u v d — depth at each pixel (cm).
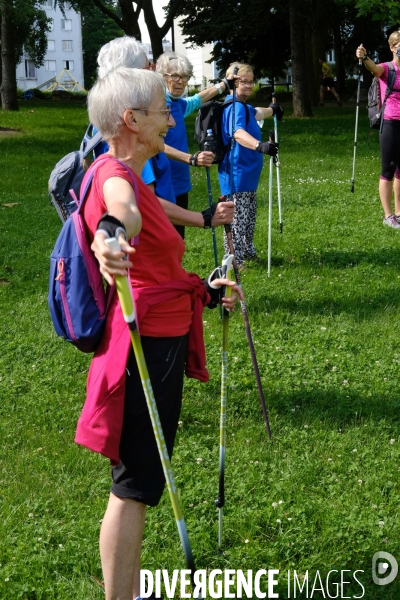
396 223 986
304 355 577
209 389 522
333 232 969
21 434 466
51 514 383
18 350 597
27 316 681
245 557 347
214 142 706
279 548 352
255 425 471
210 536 361
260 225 1006
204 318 663
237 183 770
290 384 528
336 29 3788
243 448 441
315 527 366
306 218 1047
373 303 703
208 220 347
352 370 550
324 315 669
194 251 903
